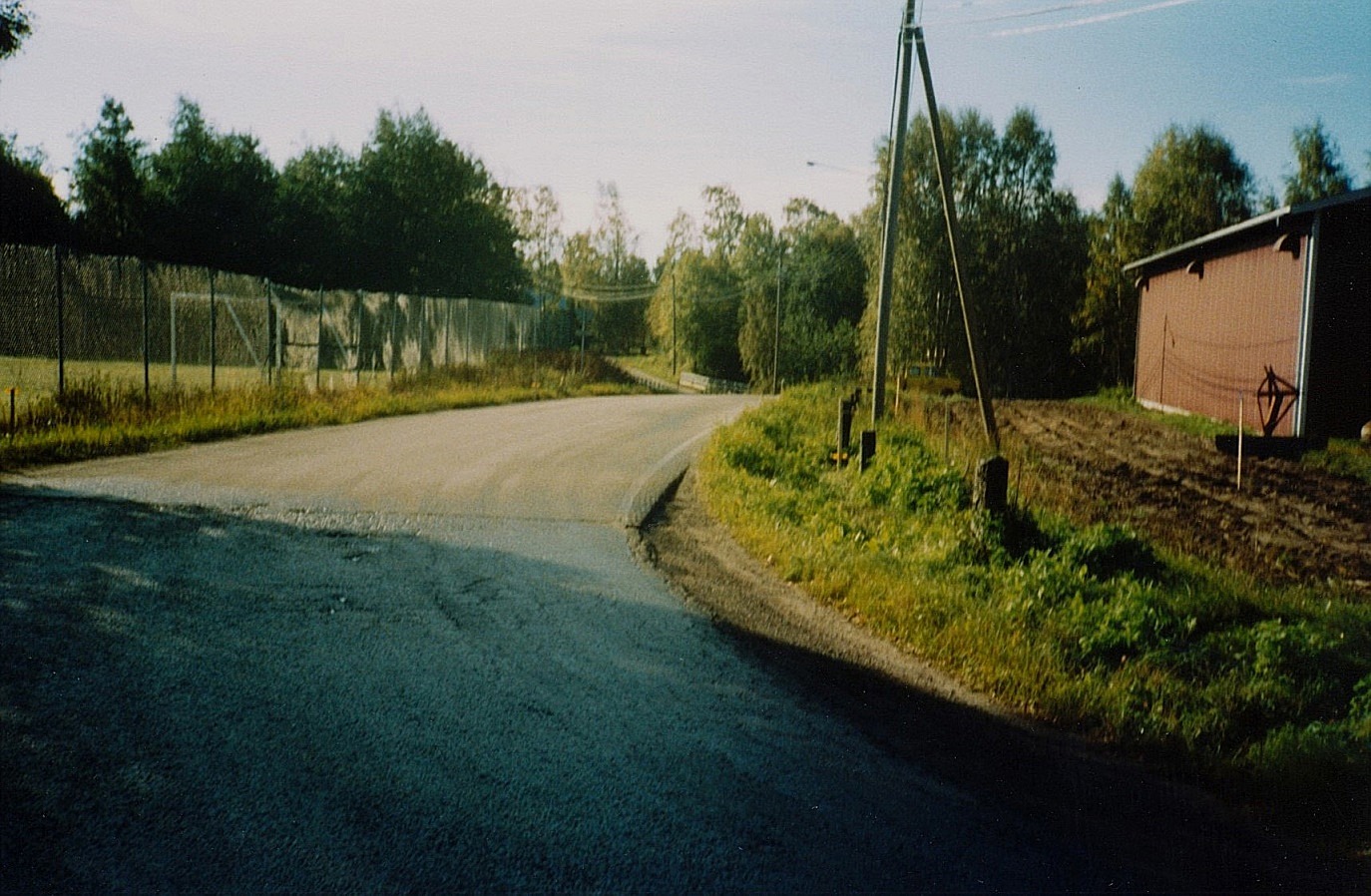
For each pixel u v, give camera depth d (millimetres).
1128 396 36688
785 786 4273
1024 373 49125
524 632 6148
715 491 11688
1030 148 49031
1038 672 5898
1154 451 18812
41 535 7602
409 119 61156
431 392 25141
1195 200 47062
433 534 8664
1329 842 4203
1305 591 8617
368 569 7340
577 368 41094
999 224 48312
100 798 3777
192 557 7293
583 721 4809
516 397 27672
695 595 7387
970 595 7645
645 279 104500
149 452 12391
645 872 3521
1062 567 8133
